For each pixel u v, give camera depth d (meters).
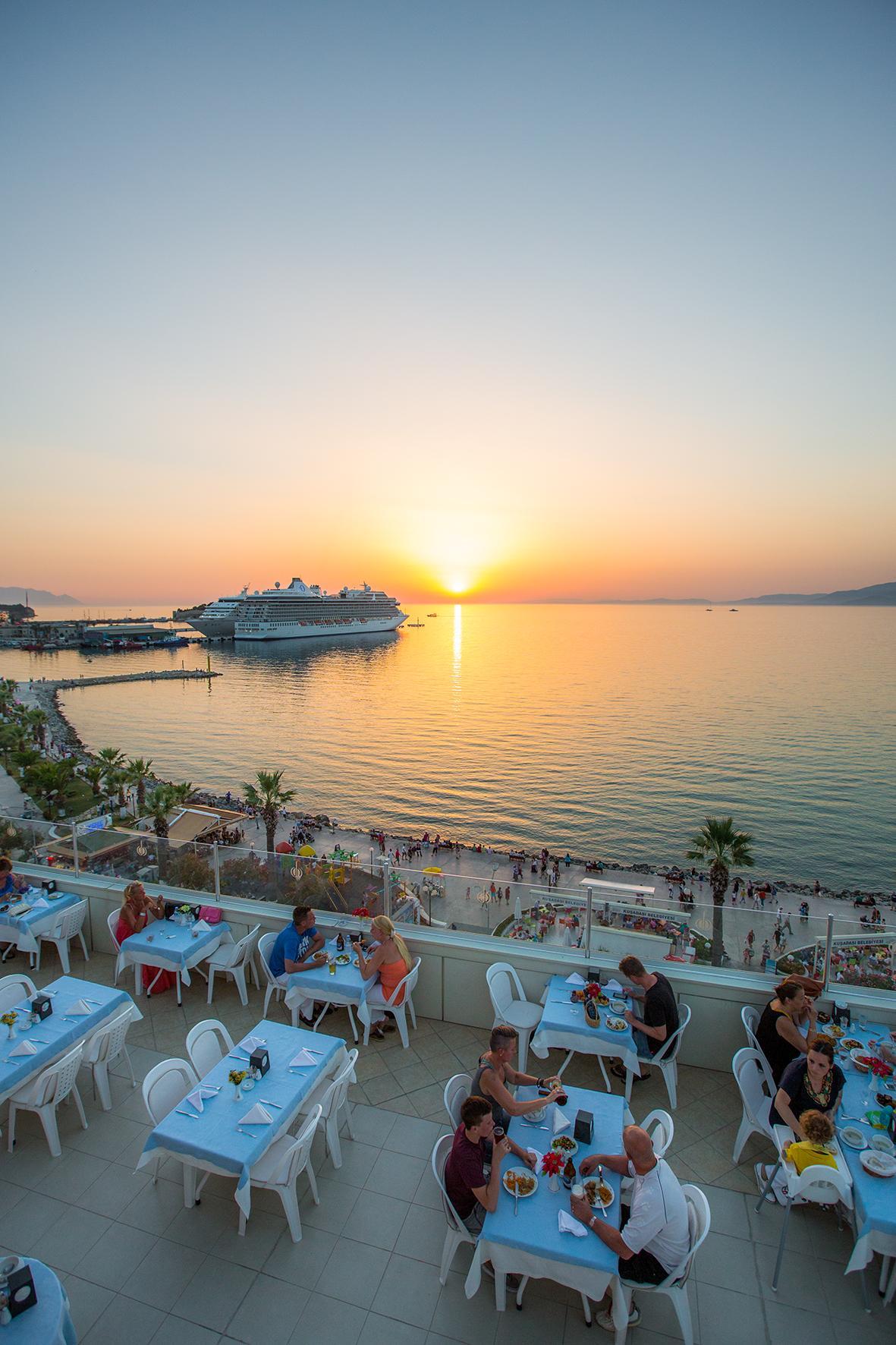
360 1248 4.10
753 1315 3.69
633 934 6.02
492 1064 4.23
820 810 49.62
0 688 85.00
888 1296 3.74
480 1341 3.52
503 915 6.40
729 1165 4.79
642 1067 5.82
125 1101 5.47
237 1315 3.66
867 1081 4.65
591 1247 3.34
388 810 49.00
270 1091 4.46
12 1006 5.61
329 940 6.77
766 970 5.68
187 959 6.61
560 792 53.50
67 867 8.27
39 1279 3.09
